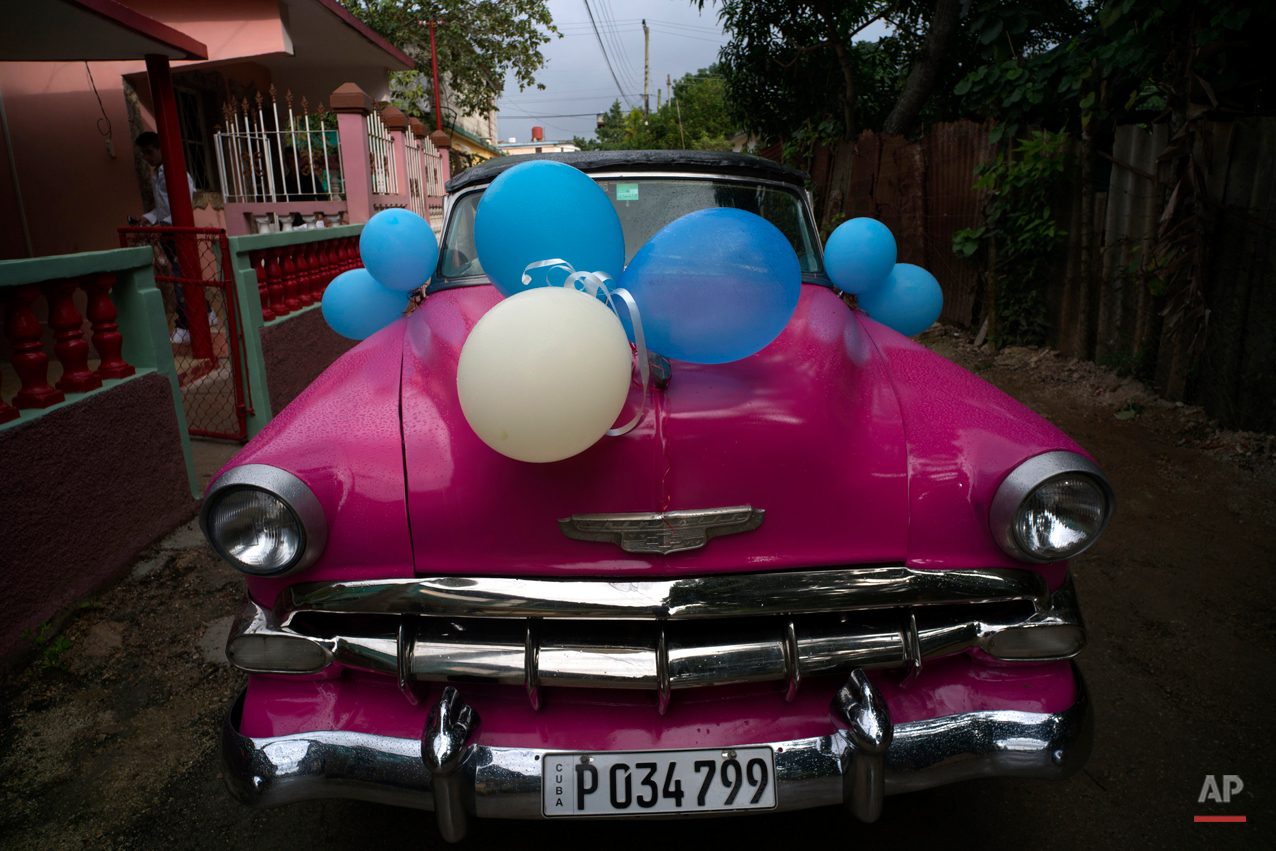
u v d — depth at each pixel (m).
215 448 4.65
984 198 6.28
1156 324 4.85
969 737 1.57
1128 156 5.04
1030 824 2.00
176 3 7.10
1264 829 1.96
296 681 1.65
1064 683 1.66
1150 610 2.88
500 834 1.99
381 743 1.54
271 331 4.82
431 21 17.41
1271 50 4.31
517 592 1.54
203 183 8.12
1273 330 4.04
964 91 6.34
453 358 1.84
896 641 1.58
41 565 2.72
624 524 1.54
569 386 1.31
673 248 1.54
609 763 1.52
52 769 2.16
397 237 2.44
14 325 2.73
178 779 2.13
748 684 1.63
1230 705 2.39
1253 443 4.07
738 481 1.57
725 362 1.73
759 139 12.98
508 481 1.55
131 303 3.36
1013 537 1.54
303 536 1.51
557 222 1.67
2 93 6.44
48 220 6.77
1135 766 2.17
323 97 10.73
